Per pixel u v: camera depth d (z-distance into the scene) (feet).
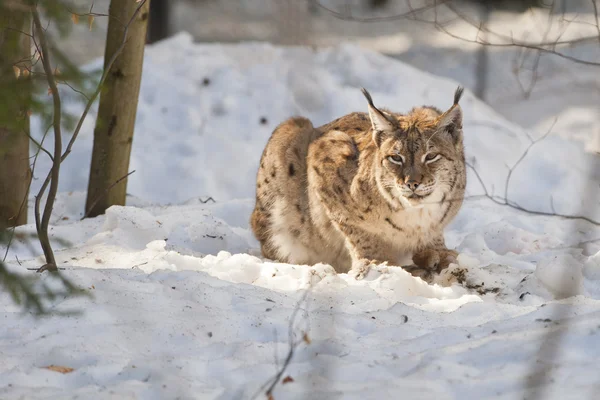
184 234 42.45
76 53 86.02
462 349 23.54
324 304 29.86
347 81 78.59
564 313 26.25
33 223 45.75
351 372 22.72
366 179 38.19
